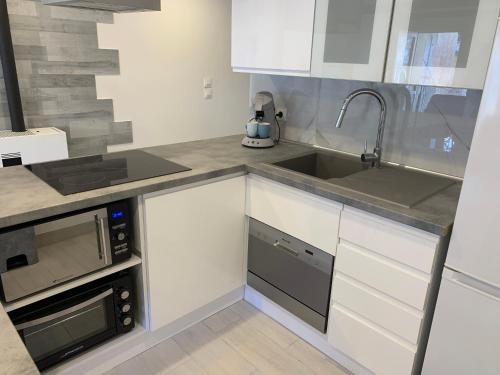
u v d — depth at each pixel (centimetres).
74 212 151
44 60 248
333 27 179
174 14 301
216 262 208
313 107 237
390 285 157
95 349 180
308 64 193
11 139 222
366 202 153
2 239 135
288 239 195
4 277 139
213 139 256
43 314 153
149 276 179
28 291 147
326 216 174
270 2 200
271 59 209
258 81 265
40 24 242
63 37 252
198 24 317
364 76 174
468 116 176
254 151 228
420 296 148
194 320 217
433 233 137
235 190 203
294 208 186
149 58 296
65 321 165
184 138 336
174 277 190
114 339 186
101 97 279
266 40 208
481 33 136
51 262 149
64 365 171
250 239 218
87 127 278
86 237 156
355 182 177
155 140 317
